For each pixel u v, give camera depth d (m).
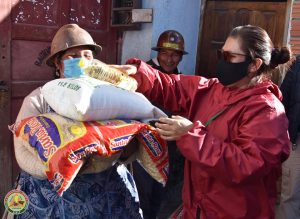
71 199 1.74
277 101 1.64
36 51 3.19
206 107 1.85
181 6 3.71
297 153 3.35
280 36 3.75
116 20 3.60
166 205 3.37
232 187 1.64
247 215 1.66
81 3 3.40
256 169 1.51
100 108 1.62
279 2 3.73
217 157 1.50
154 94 2.04
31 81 3.20
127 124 1.68
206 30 4.07
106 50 3.65
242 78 1.67
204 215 1.72
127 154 1.85
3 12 2.96
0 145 3.08
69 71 1.78
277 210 3.51
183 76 2.06
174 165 3.12
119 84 1.85
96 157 1.71
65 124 1.57
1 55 3.00
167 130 1.57
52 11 3.23
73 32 1.84
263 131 1.55
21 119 1.78
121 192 1.93
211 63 4.08
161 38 3.25
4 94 3.05
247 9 3.88
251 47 1.62
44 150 1.52
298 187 3.40
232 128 1.66
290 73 3.29
